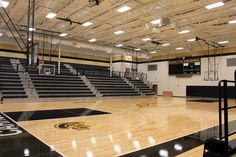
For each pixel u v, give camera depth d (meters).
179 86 18.58
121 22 11.08
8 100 10.29
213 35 13.10
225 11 9.12
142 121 6.15
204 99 15.03
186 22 10.69
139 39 14.81
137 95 16.66
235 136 4.28
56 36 14.51
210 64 16.69
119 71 20.81
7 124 5.23
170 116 7.19
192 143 3.95
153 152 3.41
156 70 20.52
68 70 18.12
